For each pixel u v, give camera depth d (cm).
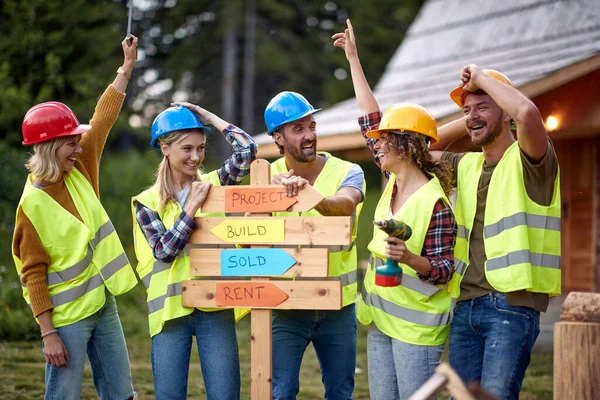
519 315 493
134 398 572
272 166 589
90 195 559
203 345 539
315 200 511
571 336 498
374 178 3903
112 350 562
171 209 544
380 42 3619
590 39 1189
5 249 1678
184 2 3559
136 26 3641
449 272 489
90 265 549
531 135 474
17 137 2062
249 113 3500
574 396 496
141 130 3400
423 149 512
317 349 575
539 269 497
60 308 538
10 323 1075
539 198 500
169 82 3688
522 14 1413
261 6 3559
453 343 513
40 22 2081
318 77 3756
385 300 516
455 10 1627
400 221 482
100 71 2283
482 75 488
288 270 516
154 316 543
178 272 541
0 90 1988
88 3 2228
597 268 1330
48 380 543
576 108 1084
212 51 3650
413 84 1459
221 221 525
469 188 523
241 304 522
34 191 537
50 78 2052
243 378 890
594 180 1334
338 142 1288
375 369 523
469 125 514
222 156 3591
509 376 485
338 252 562
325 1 3759
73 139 541
